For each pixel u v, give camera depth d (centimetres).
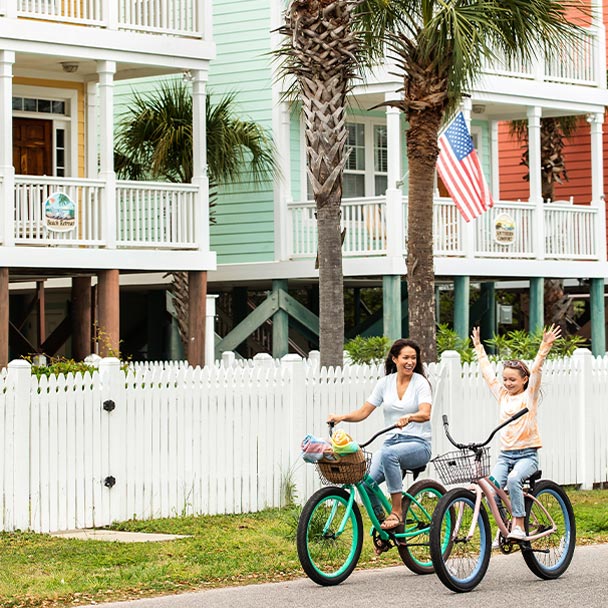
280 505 2036
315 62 2248
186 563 1575
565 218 3706
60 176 3200
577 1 2656
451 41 2350
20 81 3117
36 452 1809
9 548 1672
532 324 3634
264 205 3484
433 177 2442
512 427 1505
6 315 2722
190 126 3322
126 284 3634
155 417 1922
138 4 2980
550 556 1523
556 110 3716
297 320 3500
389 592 1412
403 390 1523
